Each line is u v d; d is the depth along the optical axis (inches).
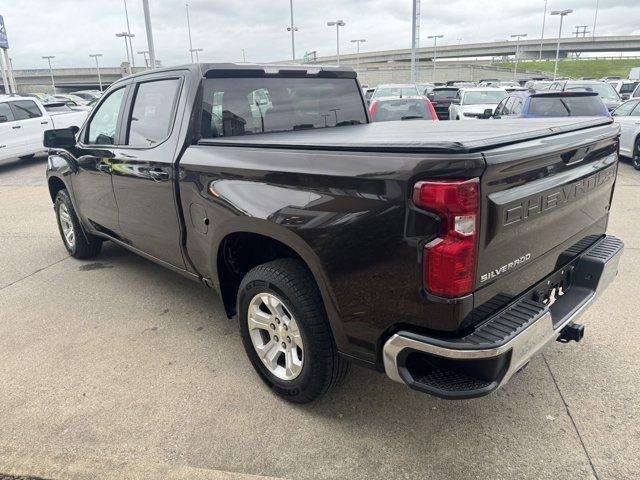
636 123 405.7
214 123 130.4
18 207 339.0
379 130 127.3
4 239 256.8
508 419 107.3
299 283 101.3
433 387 83.4
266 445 102.2
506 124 117.6
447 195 75.0
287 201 97.6
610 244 120.2
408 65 3161.9
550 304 106.1
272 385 116.6
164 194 133.6
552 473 92.7
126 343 144.5
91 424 109.6
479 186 76.0
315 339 100.9
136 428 108.0
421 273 80.0
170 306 168.7
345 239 88.5
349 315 92.4
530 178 87.0
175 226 134.3
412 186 78.4
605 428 103.3
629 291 166.1
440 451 99.1
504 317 87.1
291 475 94.4
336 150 90.5
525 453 97.6
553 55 3673.7
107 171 158.9
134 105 148.1
